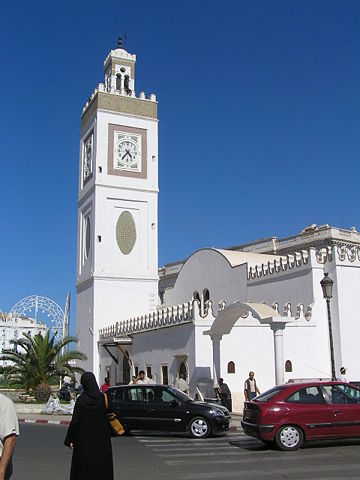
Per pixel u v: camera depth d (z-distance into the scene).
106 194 54.81
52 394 34.25
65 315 60.09
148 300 54.28
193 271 46.72
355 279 32.38
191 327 31.73
